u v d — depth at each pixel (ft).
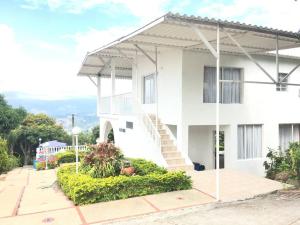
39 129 113.39
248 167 49.55
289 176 36.04
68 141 119.14
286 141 55.21
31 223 23.67
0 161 60.80
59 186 36.91
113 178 30.25
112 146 34.96
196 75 45.14
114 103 56.08
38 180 43.78
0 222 23.94
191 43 40.27
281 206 27.07
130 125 49.32
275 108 52.21
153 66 51.11
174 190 31.48
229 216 24.88
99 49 47.44
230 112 47.91
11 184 41.45
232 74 48.52
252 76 49.62
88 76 66.90
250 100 49.70
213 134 51.60
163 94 48.57
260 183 33.94
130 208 26.68
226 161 48.75
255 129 50.93
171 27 32.22
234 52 45.83
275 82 35.88
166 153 42.52
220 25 29.71
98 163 33.37
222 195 29.73
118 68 62.95
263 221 23.63
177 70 45.03
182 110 44.19
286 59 53.36
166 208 26.63
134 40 38.96
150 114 50.55
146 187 30.42
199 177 36.70
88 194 28.17
